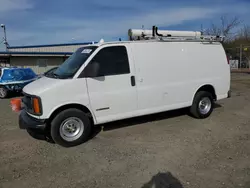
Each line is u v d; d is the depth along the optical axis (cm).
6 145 482
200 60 605
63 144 457
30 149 458
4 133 559
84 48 514
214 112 699
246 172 346
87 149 449
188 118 635
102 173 358
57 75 482
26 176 356
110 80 483
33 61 2420
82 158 412
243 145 448
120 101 498
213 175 340
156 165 376
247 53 3294
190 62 588
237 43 3541
